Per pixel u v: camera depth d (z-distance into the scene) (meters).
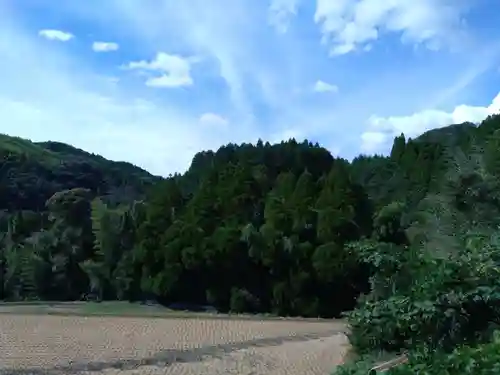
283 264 42.38
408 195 35.41
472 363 3.90
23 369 18.33
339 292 41.44
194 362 20.08
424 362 4.35
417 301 5.51
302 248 42.25
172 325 31.66
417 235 9.70
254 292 43.53
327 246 41.31
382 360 6.01
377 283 6.60
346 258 40.50
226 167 53.22
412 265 6.20
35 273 52.38
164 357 20.80
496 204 11.68
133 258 48.47
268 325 32.50
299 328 31.05
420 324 5.43
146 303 47.00
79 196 55.22
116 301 48.84
